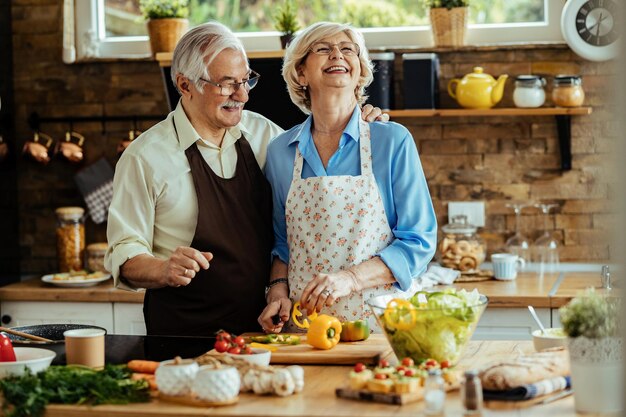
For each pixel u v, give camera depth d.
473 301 2.25
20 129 4.57
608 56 4.00
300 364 2.35
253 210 2.91
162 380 2.03
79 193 4.55
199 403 1.98
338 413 1.90
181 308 2.87
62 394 2.03
